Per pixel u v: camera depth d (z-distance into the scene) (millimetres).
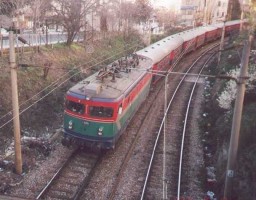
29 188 12445
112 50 33625
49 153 15133
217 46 46250
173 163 15008
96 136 14797
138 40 42188
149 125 19406
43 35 29938
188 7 73312
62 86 21422
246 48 10148
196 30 43531
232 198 11680
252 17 18719
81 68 25141
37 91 19047
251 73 16547
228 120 15594
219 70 27062
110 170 14203
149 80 22391
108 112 14594
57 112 19438
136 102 19000
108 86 15633
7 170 13453
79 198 12055
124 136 17641
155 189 12938
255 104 14539
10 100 16922
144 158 15383
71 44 28000
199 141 17391
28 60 20562
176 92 25969
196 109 22328
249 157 11781
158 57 26094
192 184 13383
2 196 8336
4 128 15758
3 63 18750
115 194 12453
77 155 15289
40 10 24672
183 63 36312
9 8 20328
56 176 13148
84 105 14672
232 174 11312
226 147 13773
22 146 14953
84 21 32562
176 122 20016
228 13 57562
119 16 39656
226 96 17000
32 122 17297
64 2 27109
